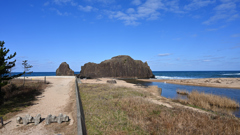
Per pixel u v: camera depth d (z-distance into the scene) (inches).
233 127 338.0
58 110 444.5
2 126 323.0
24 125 330.3
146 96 796.6
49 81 1190.3
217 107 614.9
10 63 519.8
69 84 1088.2
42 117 382.6
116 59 3836.1
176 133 301.0
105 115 399.5
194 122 362.0
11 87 695.1
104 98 628.1
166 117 392.8
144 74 3543.3
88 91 822.5
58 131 300.7
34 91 725.9
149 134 303.1
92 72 3602.4
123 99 589.0
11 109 441.7
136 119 378.9
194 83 1744.6
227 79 1918.1
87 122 347.9
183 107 561.0
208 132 308.8
